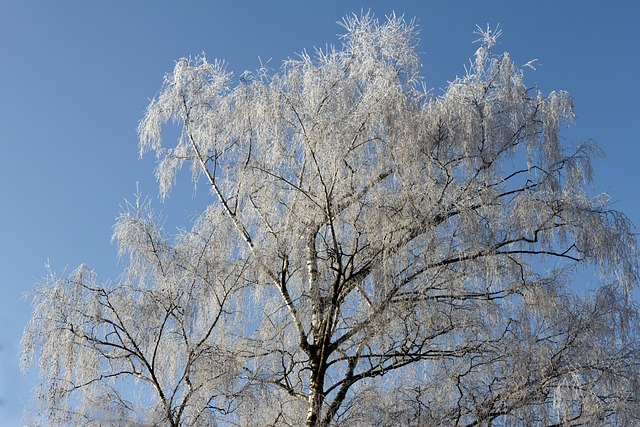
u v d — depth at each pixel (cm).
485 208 1277
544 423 1146
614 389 1175
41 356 1152
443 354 1220
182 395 1145
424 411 1155
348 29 1364
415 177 1277
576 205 1283
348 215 1275
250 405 1138
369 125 1289
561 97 1355
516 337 1234
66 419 1114
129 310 1192
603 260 1269
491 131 1326
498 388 1188
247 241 1348
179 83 1412
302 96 1334
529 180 1334
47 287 1180
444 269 1262
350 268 1260
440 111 1328
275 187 1352
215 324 1251
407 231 1252
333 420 1167
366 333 1227
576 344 1206
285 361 1266
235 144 1389
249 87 1385
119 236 1248
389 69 1327
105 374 1182
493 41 1398
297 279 1316
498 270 1266
